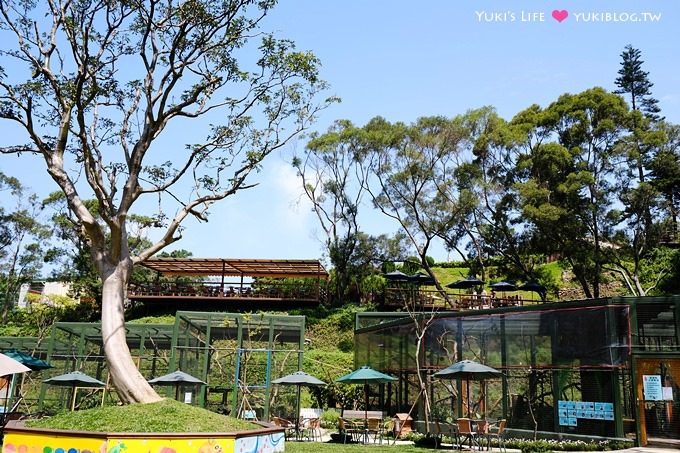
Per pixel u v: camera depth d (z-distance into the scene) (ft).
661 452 46.39
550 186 102.83
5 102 40.04
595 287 103.55
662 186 115.34
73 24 40.24
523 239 109.70
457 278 160.04
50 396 87.92
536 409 56.65
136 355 91.40
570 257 103.35
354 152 123.34
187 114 44.83
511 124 113.29
